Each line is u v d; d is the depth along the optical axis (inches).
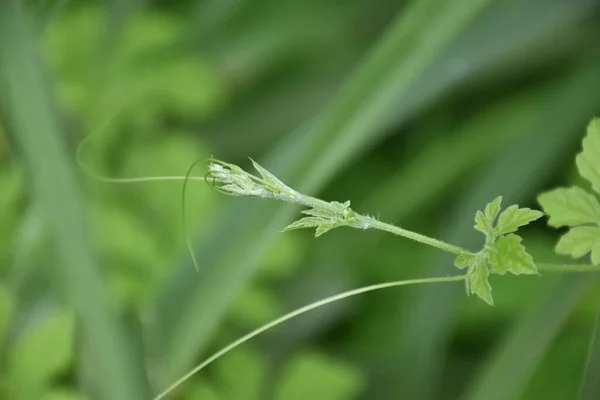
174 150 36.4
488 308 36.2
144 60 39.1
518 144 38.4
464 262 22.9
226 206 29.5
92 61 37.8
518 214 22.6
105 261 32.3
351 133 28.9
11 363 28.0
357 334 38.8
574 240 23.6
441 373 37.6
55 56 37.4
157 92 38.1
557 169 38.9
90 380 28.6
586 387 24.7
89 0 39.1
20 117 28.8
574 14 39.3
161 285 30.5
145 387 28.6
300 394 30.0
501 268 22.6
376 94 29.0
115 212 33.2
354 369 31.1
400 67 29.1
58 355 28.0
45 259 31.0
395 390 36.5
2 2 28.9
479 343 38.3
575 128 38.0
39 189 28.7
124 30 38.6
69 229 28.7
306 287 39.2
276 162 29.5
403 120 37.5
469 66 37.8
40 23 31.0
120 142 37.4
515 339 29.5
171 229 34.5
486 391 29.4
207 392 29.7
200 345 29.1
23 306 31.2
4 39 28.8
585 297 34.1
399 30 29.2
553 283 29.6
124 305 30.5
